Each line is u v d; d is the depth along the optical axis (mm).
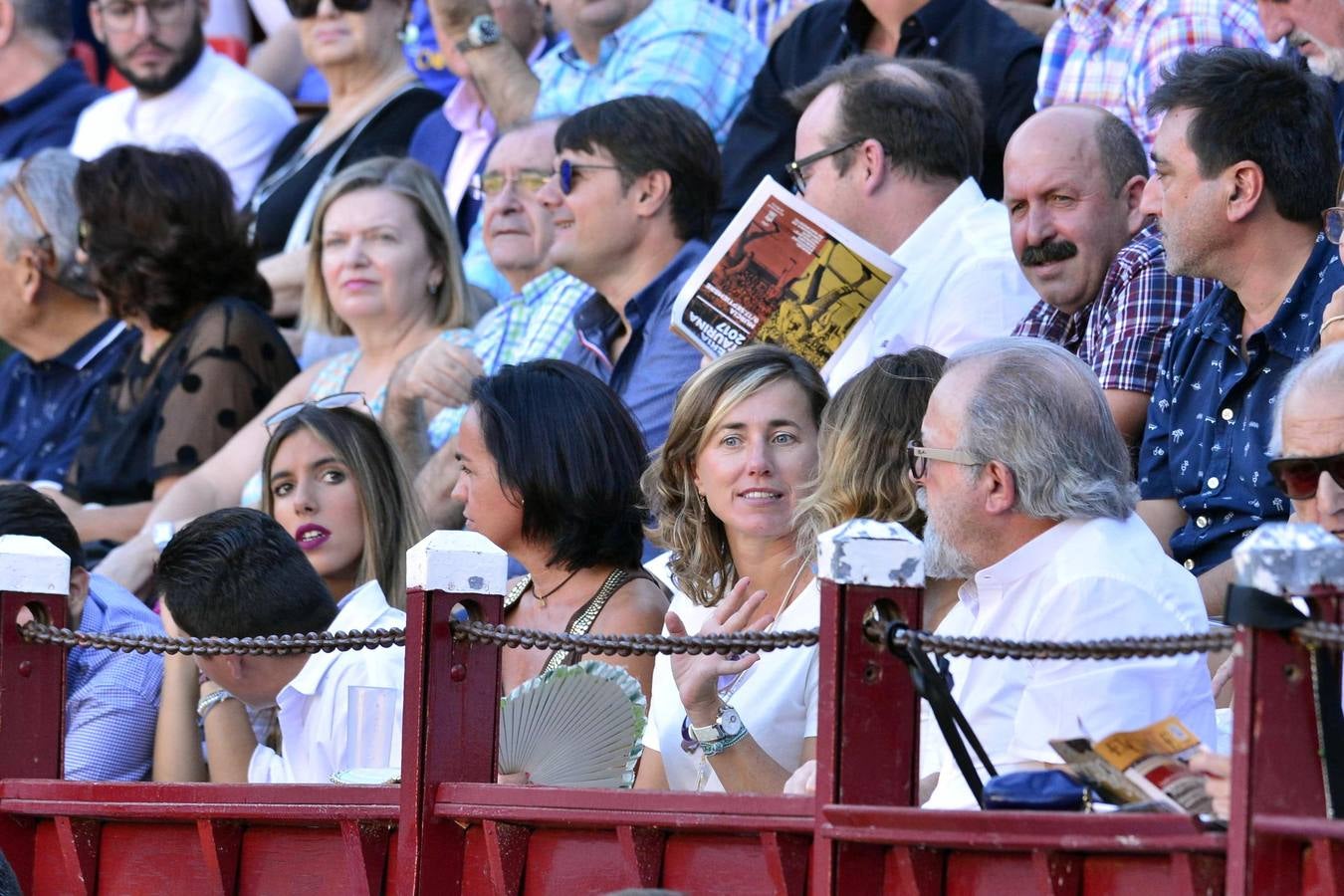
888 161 22438
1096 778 11602
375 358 27750
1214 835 10523
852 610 12133
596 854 13180
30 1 38688
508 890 13461
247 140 36562
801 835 12344
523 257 27891
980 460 14500
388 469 21859
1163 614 14156
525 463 18109
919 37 26953
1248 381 18297
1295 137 18031
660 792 12766
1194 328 18875
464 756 13969
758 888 12477
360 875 14109
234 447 27562
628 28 30266
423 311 27812
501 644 13961
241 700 19391
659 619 18156
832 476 16531
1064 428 14430
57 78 38938
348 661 18516
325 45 34375
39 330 31172
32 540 16297
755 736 16250
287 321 32625
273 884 14711
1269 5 20562
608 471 18375
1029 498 14352
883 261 20094
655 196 24484
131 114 36969
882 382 16562
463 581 13961
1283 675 10539
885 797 12094
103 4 36750
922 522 16344
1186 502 18578
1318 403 14523
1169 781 11375
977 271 21906
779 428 17391
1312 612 10602
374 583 19469
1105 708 13711
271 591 18828
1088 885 11148
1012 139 21016
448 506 24562
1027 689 14156
